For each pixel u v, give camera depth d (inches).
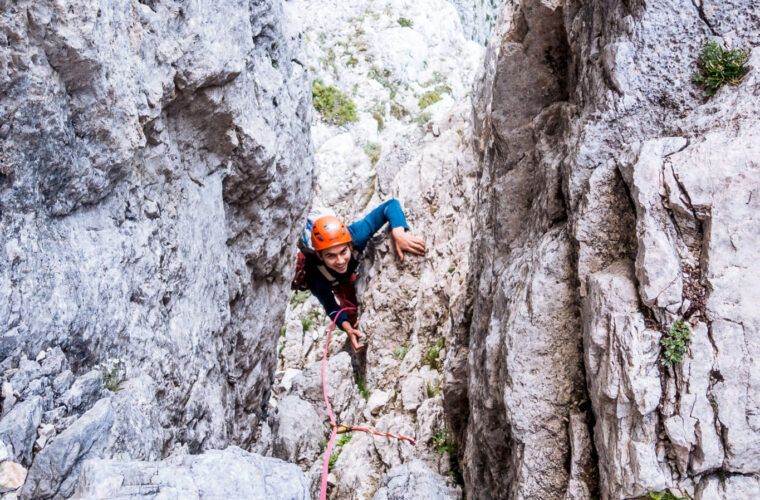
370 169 340.2
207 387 135.3
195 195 133.5
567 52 140.3
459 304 183.0
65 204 92.4
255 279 179.8
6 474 71.9
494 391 125.5
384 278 243.8
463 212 229.3
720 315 87.7
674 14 103.0
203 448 131.6
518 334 114.0
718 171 89.3
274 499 82.5
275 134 156.9
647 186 93.4
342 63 403.2
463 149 243.0
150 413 99.8
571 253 112.0
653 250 91.2
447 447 177.0
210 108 127.3
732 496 86.3
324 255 244.4
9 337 78.3
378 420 204.2
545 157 130.2
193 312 130.3
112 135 96.4
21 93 79.0
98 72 89.6
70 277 90.1
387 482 143.0
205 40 119.3
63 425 82.1
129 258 105.7
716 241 88.6
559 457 108.5
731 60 97.7
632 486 90.1
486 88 220.2
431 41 431.8
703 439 86.4
